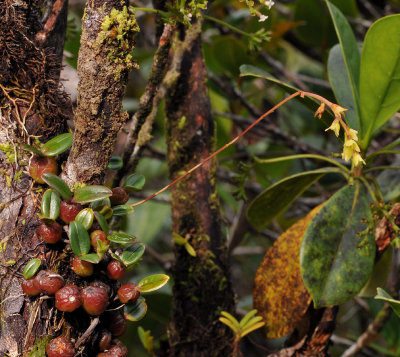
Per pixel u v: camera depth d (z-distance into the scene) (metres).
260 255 1.81
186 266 0.84
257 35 0.85
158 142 1.47
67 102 0.74
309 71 1.68
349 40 0.86
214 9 1.42
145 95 0.80
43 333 0.70
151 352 0.88
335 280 0.79
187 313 0.84
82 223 0.70
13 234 0.70
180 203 0.84
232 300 0.85
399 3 1.46
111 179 0.84
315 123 1.42
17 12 0.71
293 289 0.83
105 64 0.69
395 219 0.80
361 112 0.82
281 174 1.38
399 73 0.78
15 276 0.70
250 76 0.84
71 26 0.91
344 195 0.82
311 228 0.80
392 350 1.17
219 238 0.84
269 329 0.84
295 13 1.29
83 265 0.70
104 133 0.71
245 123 1.27
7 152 0.70
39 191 0.71
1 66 0.71
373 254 0.80
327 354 0.83
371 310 1.18
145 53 1.27
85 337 0.69
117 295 0.71
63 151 0.70
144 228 1.51
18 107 0.71
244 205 1.13
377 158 1.09
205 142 0.84
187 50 0.83
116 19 0.69
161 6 0.81
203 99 0.84
